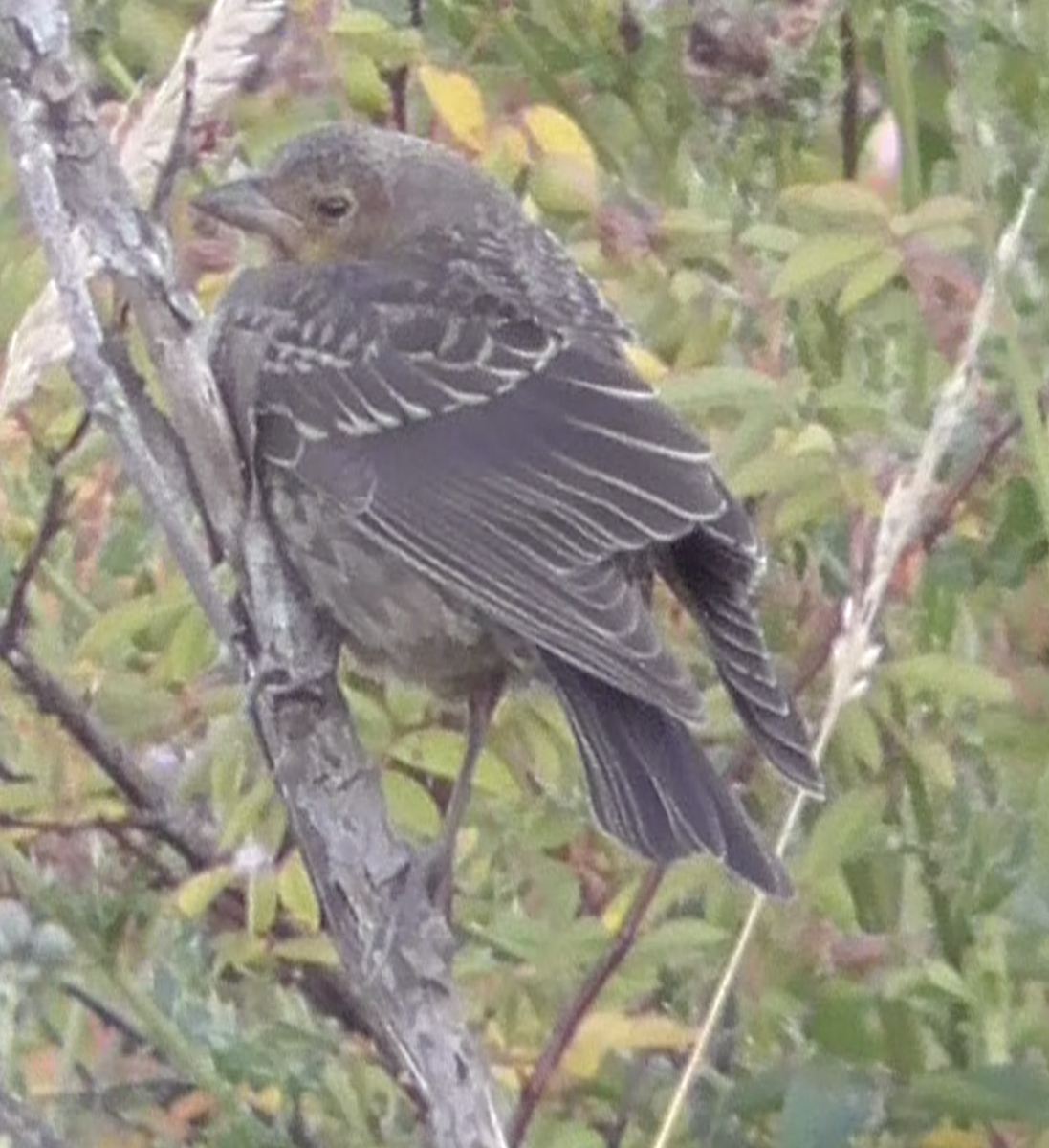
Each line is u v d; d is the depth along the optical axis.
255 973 10.17
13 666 9.95
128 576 10.61
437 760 10.14
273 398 10.18
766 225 10.28
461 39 11.52
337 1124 9.80
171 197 9.55
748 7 11.17
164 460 9.18
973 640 10.59
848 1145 9.41
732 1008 10.40
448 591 9.77
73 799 10.27
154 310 8.97
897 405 10.38
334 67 10.84
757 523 10.48
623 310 10.49
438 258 10.53
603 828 9.05
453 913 10.08
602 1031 9.61
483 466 9.87
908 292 10.68
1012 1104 9.49
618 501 9.62
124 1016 10.30
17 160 8.64
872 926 10.77
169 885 10.37
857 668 9.21
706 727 9.67
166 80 9.55
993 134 10.96
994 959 10.20
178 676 10.09
